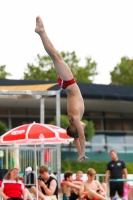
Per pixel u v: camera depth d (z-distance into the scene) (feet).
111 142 199.93
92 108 199.93
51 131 83.97
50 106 195.31
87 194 94.02
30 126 85.10
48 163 119.14
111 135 201.16
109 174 113.09
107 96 184.34
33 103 188.55
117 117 204.85
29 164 116.26
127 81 298.35
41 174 91.30
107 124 202.08
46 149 109.40
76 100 51.19
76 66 302.86
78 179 105.29
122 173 110.52
